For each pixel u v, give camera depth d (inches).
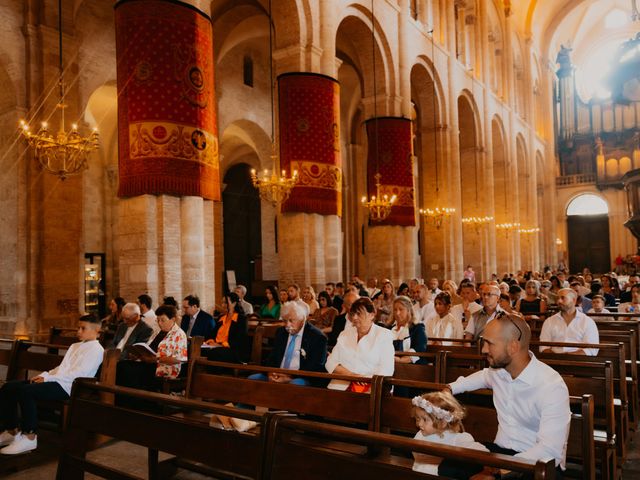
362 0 666.2
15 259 478.3
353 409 168.6
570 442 144.3
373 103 727.1
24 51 486.9
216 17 719.1
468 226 1077.8
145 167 370.9
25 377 275.3
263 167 908.6
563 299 268.7
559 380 131.3
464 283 343.3
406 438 104.0
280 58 564.7
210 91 405.4
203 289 402.3
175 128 378.0
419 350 255.6
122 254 385.7
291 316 240.2
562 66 1768.0
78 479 158.1
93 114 748.6
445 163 900.0
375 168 682.8
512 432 137.7
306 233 524.7
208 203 421.1
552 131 1681.8
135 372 274.1
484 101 1096.8
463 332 319.9
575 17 1766.7
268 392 187.6
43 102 486.6
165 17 378.0
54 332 343.6
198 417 216.2
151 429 141.8
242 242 1061.8
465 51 1050.7
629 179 1079.0
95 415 156.5
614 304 533.3
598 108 1711.4
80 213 510.0
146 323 304.2
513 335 133.2
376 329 213.8
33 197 484.4
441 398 131.8
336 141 536.4
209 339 345.1
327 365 219.1
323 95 527.5
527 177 1439.5
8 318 481.4
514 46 1409.9
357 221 1066.1
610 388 183.6
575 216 1718.8
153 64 373.1
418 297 376.2
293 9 553.0
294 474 114.7
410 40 799.7
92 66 590.6
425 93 890.7
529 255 1421.0
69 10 509.7
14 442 213.8
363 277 1065.5
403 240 701.9
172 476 195.6
